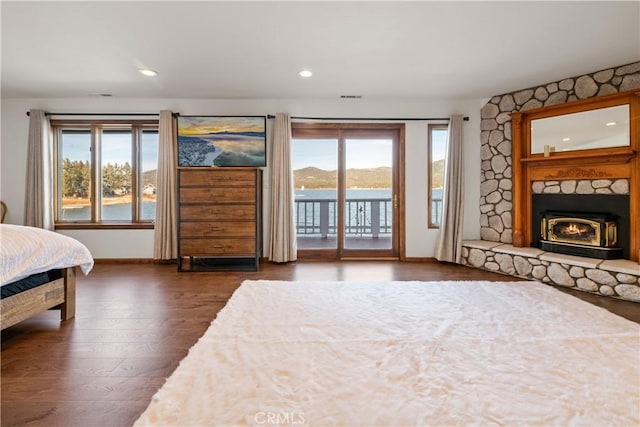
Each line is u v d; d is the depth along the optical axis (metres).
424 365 1.69
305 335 2.08
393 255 4.72
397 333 2.10
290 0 2.24
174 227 4.40
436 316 2.39
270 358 1.78
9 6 2.30
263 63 3.29
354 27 2.60
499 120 4.27
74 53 3.05
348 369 1.66
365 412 1.33
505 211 4.25
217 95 4.32
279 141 4.39
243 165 4.45
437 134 4.66
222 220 3.95
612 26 2.57
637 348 1.87
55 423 1.32
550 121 3.79
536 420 1.28
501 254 3.84
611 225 3.30
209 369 1.67
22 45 2.89
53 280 2.32
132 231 4.52
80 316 2.50
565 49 2.97
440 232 4.45
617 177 3.31
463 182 4.37
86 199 4.60
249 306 2.63
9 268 1.89
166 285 3.37
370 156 4.70
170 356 1.87
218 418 1.30
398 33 2.69
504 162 4.24
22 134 4.40
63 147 4.56
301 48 2.96
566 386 1.50
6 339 2.09
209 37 2.76
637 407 1.35
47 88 4.02
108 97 4.40
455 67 3.38
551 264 3.39
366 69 3.44
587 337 2.01
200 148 4.41
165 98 4.45
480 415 1.30
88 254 2.50
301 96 4.36
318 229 4.73
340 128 4.61
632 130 3.21
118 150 4.60
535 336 2.04
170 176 4.36
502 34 2.70
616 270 2.94
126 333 2.19
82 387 1.57
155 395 1.46
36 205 4.28
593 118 3.47
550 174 3.79
